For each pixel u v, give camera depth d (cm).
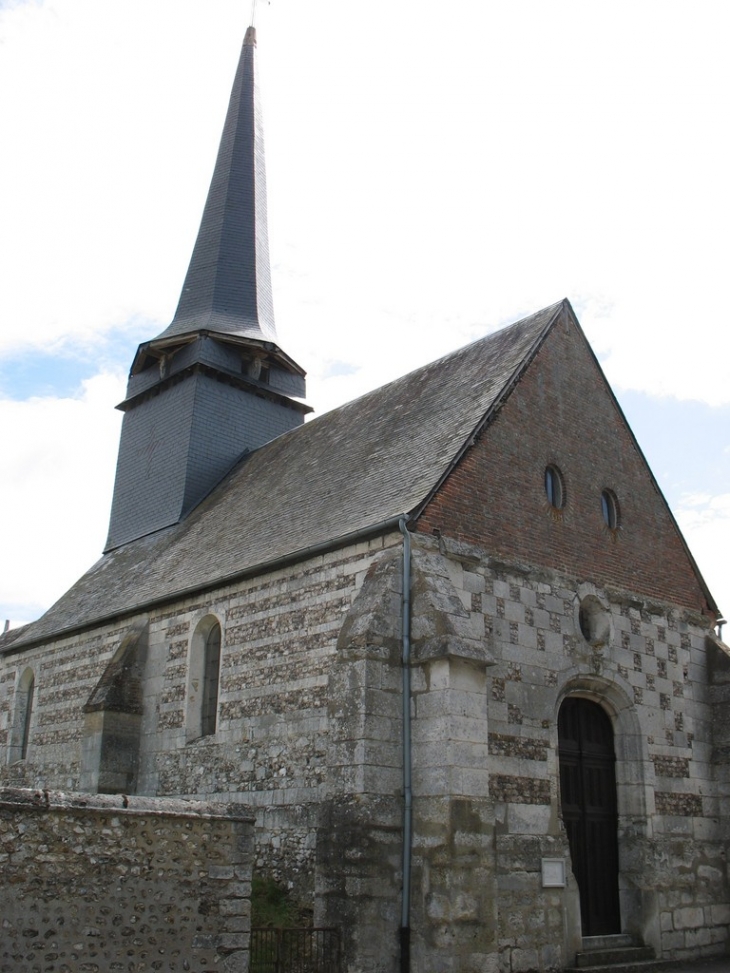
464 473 1385
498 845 1230
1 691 2305
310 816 1308
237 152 2752
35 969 806
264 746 1430
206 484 2259
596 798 1459
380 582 1256
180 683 1662
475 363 1738
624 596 1576
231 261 2570
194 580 1709
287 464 2009
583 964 1272
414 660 1216
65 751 1955
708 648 1719
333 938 1104
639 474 1736
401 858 1149
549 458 1548
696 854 1529
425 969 1089
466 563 1339
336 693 1214
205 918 904
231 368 2395
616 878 1447
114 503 2488
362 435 1825
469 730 1172
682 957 1430
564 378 1641
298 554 1442
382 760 1165
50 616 2300
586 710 1497
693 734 1614
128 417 2552
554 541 1495
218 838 933
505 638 1351
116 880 865
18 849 823
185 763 1583
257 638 1511
